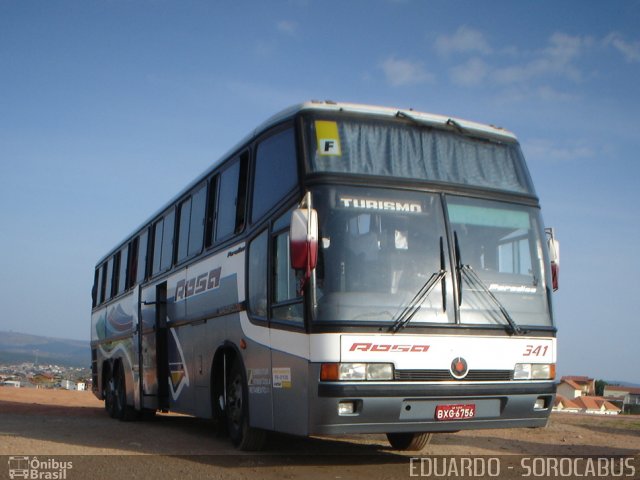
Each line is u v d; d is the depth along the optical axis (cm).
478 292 910
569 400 4778
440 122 984
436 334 870
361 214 886
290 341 890
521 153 1030
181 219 1426
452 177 956
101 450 1045
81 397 2941
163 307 1502
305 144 912
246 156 1100
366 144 931
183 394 1333
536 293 957
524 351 921
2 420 1552
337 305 842
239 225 1099
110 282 2050
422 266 891
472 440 1273
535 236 983
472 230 934
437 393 856
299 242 826
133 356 1678
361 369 834
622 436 1389
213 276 1196
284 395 902
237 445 1073
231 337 1094
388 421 846
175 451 1054
